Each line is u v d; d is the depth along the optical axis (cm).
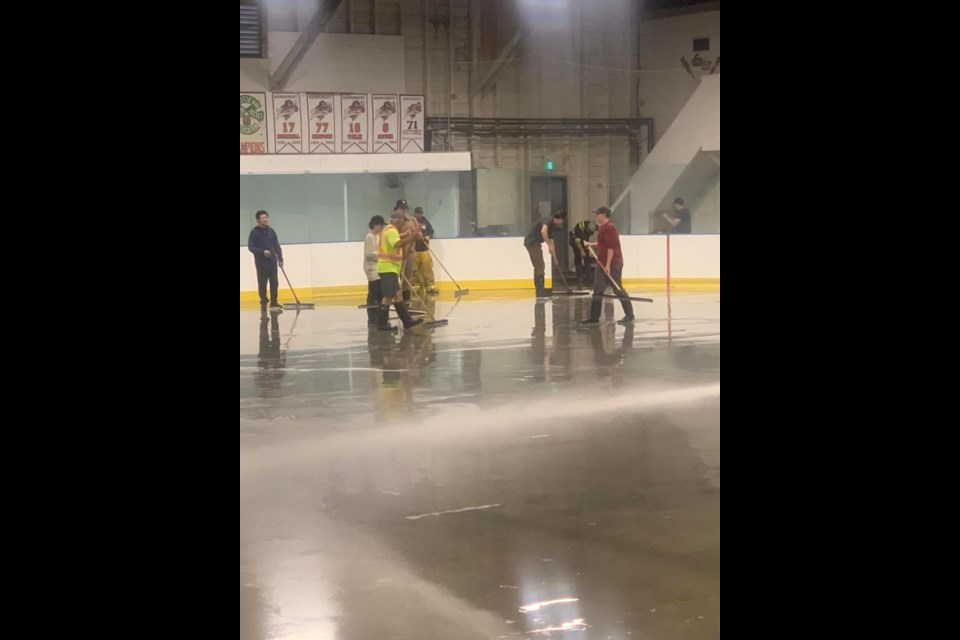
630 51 1834
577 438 557
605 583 332
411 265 1242
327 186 1516
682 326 1058
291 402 680
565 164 1819
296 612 311
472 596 323
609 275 1090
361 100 1614
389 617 306
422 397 693
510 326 1088
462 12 1731
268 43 1553
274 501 440
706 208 1773
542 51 1788
